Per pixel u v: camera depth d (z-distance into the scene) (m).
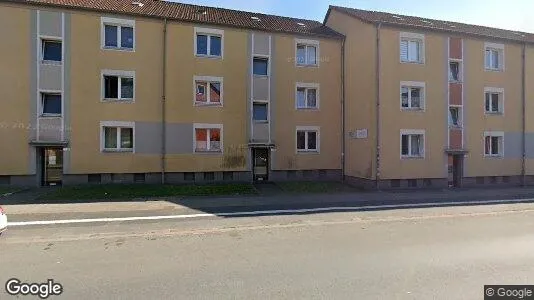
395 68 19.47
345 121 21.62
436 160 20.08
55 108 17.94
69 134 17.72
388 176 19.09
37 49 17.38
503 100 21.80
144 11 19.38
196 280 5.41
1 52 17.02
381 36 19.19
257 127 20.33
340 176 21.66
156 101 18.86
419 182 19.77
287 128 20.78
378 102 18.98
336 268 5.97
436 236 8.41
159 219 10.54
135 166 18.56
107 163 18.19
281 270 5.88
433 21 23.75
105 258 6.62
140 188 16.67
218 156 19.70
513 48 22.17
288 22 23.27
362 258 6.54
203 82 19.67
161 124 18.91
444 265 6.10
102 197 14.48
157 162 18.86
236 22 20.69
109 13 18.25
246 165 20.09
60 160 18.11
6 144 17.06
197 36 19.64
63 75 17.67
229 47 19.94
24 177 17.28
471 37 21.16
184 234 8.68
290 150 20.81
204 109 19.53
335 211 12.10
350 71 21.23
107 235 8.58
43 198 14.02
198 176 19.48
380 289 5.03
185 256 6.74
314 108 21.27
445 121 20.36
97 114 18.06
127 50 18.50
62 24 17.66
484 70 21.44
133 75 18.56
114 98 18.41
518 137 22.09
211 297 4.76
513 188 19.67
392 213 11.80
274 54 20.62
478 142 21.11
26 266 6.13
